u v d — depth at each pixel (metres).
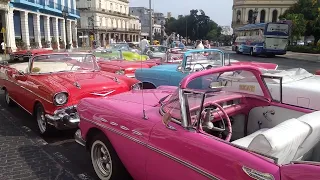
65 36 46.44
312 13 37.31
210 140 2.35
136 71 7.80
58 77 5.75
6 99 7.83
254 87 3.73
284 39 27.61
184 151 2.44
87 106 3.79
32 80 5.68
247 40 31.39
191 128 2.53
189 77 2.77
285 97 5.41
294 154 2.34
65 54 6.44
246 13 83.88
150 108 3.26
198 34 86.69
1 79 7.57
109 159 3.51
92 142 3.75
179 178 2.50
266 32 27.58
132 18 93.31
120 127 3.15
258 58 27.39
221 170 2.15
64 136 5.49
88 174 3.98
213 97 3.27
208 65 6.92
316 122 2.46
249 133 3.69
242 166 2.03
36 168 4.16
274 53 28.38
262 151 2.06
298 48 36.41
